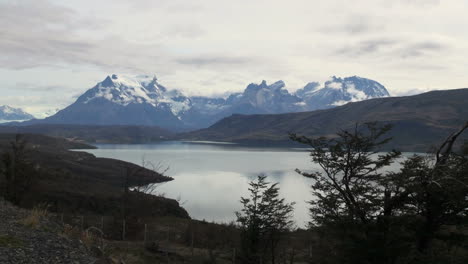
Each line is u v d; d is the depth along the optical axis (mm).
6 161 43562
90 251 13617
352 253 23672
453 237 24531
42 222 15117
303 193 115188
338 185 26609
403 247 22891
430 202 24219
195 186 132500
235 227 49406
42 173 52594
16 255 10609
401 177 23766
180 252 34250
